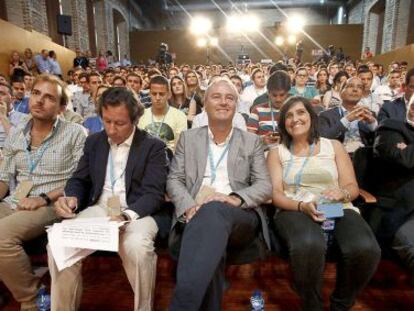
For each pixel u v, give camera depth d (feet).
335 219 4.83
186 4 61.36
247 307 5.27
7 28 20.71
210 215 4.12
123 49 50.75
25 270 4.69
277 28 50.70
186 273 3.73
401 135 5.21
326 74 17.30
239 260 4.79
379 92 15.47
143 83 16.55
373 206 5.42
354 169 5.87
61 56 28.68
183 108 11.69
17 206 5.08
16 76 12.28
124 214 4.57
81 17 35.12
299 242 4.35
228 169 5.12
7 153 5.57
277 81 7.95
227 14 61.82
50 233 4.19
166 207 5.32
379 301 5.39
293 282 4.59
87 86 14.16
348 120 7.18
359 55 49.14
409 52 28.96
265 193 4.81
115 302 5.47
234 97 5.01
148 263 4.33
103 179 5.08
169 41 52.24
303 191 5.23
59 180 5.54
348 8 55.83
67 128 5.63
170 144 8.48
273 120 8.17
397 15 35.12
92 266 6.17
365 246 4.29
